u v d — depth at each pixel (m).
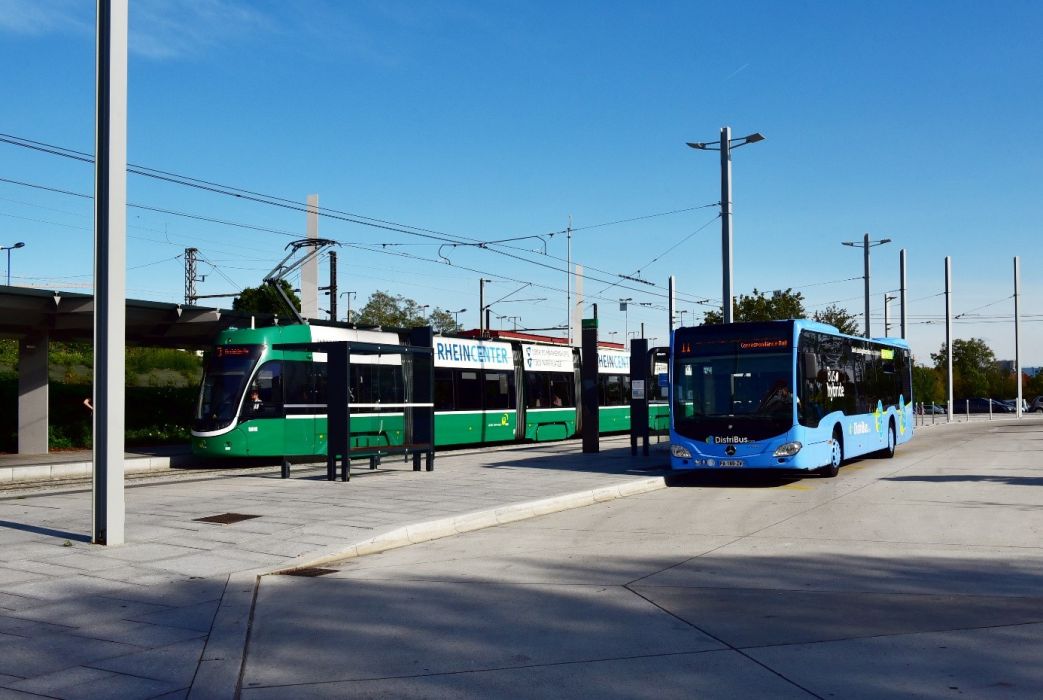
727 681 5.87
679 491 17.83
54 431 28.48
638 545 11.30
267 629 7.39
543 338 37.25
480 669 6.23
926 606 7.85
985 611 7.63
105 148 10.72
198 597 8.45
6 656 6.57
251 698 5.71
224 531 11.82
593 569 9.74
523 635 7.09
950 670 6.00
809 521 13.15
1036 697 5.47
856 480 19.20
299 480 18.48
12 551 10.38
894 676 5.89
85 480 20.62
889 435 25.36
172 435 31.81
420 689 5.82
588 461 22.78
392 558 10.72
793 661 6.28
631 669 6.17
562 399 32.97
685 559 10.26
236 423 21.88
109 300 10.74
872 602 8.02
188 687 5.89
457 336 28.23
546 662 6.37
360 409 23.88
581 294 48.88
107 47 10.73
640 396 24.27
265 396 22.22
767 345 18.03
